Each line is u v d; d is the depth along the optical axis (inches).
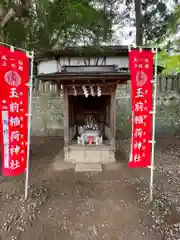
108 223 113.0
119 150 255.0
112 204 131.4
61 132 317.7
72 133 234.4
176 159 219.5
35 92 311.3
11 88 130.0
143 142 142.3
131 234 104.7
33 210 125.0
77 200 136.3
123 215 120.0
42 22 178.9
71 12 164.7
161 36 246.4
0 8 187.2
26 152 142.5
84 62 228.8
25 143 141.1
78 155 206.1
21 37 192.7
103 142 219.0
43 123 317.7
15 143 135.5
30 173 182.5
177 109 312.2
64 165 200.1
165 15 229.5
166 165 202.2
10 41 196.1
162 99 310.2
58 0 165.8
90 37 190.7
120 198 138.7
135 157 143.1
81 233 105.6
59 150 251.8
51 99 311.7
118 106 308.0
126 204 131.2
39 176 176.2
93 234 104.8
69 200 136.3
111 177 173.2
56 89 307.0
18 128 135.8
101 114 250.8
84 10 165.9
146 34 246.4
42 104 313.6
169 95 310.5
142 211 123.8
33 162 211.3
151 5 235.5
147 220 115.5
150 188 140.3
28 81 138.9
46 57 229.5
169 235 103.9
